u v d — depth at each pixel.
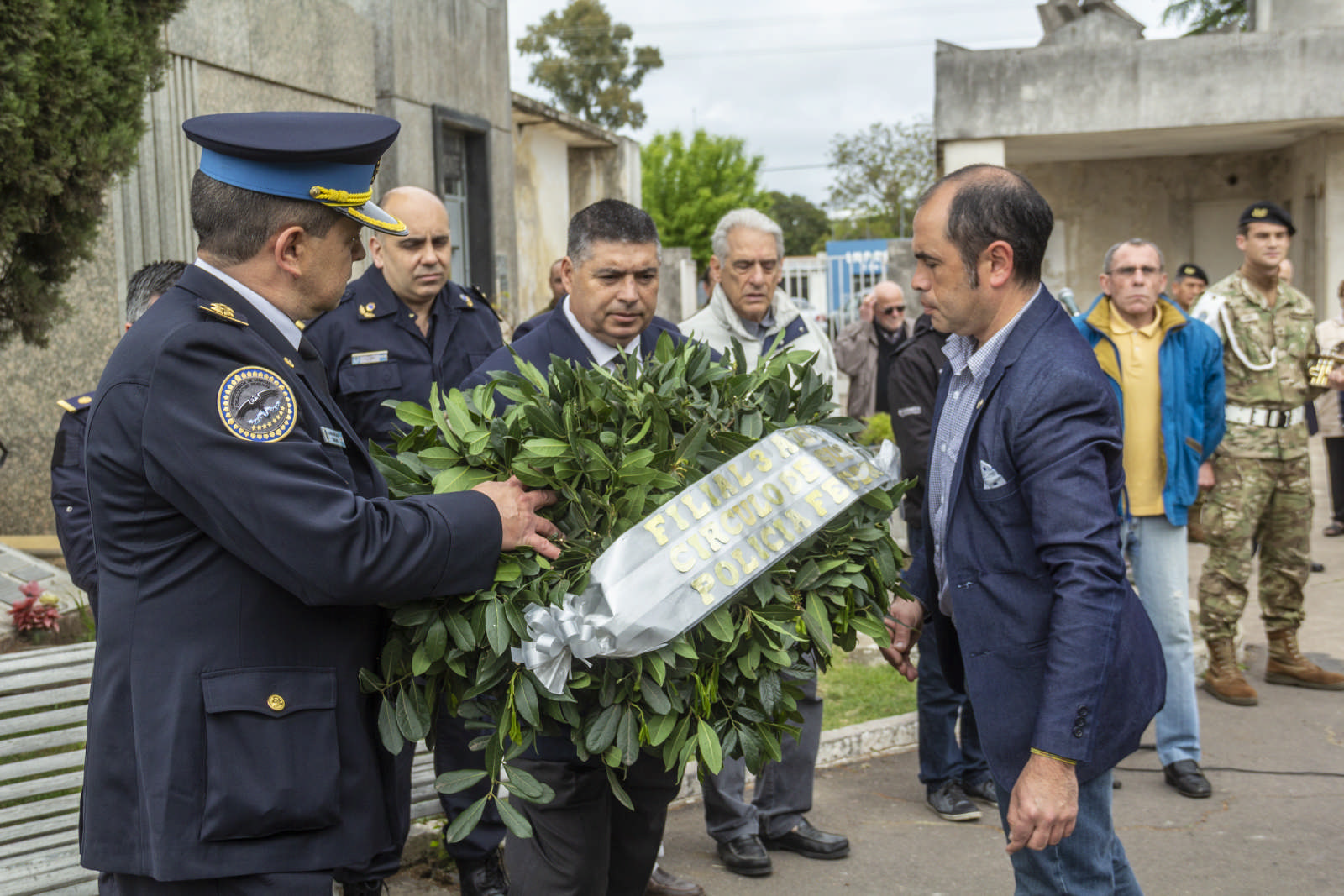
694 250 32.97
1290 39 10.50
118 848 1.67
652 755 2.12
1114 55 10.80
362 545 1.67
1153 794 4.02
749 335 3.82
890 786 4.15
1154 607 4.08
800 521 1.98
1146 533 4.11
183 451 1.63
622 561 1.87
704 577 1.88
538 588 1.87
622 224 2.74
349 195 1.83
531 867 2.34
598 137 16.98
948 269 2.21
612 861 2.53
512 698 1.85
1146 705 2.17
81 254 5.59
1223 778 4.14
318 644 1.76
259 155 1.75
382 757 1.89
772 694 1.95
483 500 1.85
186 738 1.64
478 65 11.05
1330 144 11.74
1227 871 3.43
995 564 2.19
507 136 11.84
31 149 4.96
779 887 3.35
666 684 1.89
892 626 2.55
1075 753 2.00
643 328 2.94
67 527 2.85
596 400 2.00
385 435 3.49
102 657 1.71
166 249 6.90
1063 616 2.04
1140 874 3.41
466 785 1.88
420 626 1.84
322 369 1.94
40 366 6.88
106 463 1.68
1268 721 4.70
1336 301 12.06
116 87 5.36
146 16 5.59
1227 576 4.91
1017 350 2.18
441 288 3.65
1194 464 4.06
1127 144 12.21
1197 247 13.66
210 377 1.66
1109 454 2.15
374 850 1.82
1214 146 12.76
